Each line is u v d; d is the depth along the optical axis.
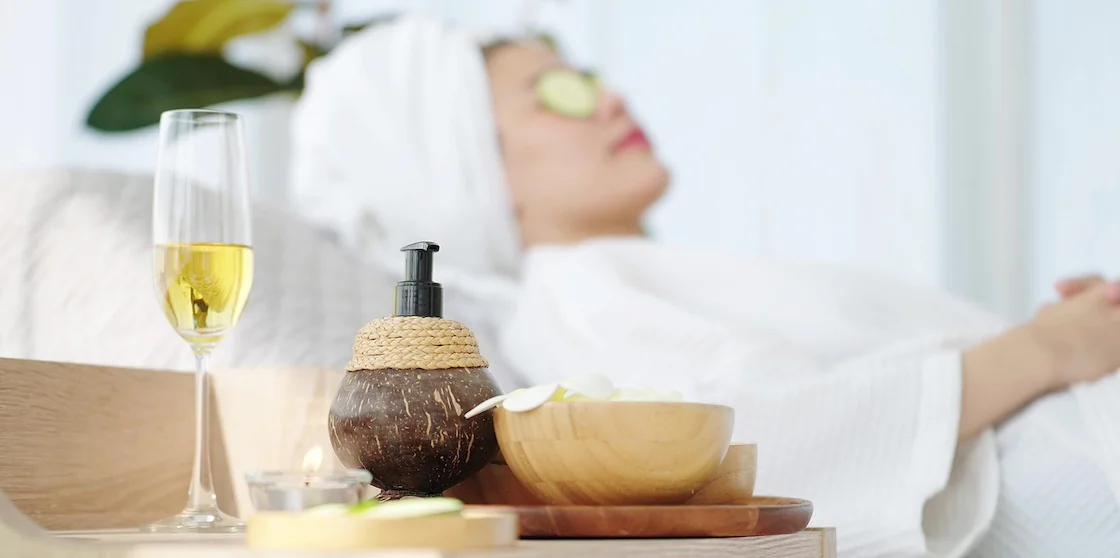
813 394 0.95
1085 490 0.89
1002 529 0.92
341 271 1.25
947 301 1.38
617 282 1.28
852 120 2.34
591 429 0.54
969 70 2.32
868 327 1.29
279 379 0.80
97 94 1.93
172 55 1.78
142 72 1.77
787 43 2.37
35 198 1.06
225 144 0.66
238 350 1.04
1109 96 2.23
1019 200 2.29
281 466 0.79
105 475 0.73
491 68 1.63
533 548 0.46
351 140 1.54
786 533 0.58
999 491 0.92
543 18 2.29
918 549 0.87
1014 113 2.29
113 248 1.06
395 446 0.58
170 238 0.64
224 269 0.65
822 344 1.27
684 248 1.43
